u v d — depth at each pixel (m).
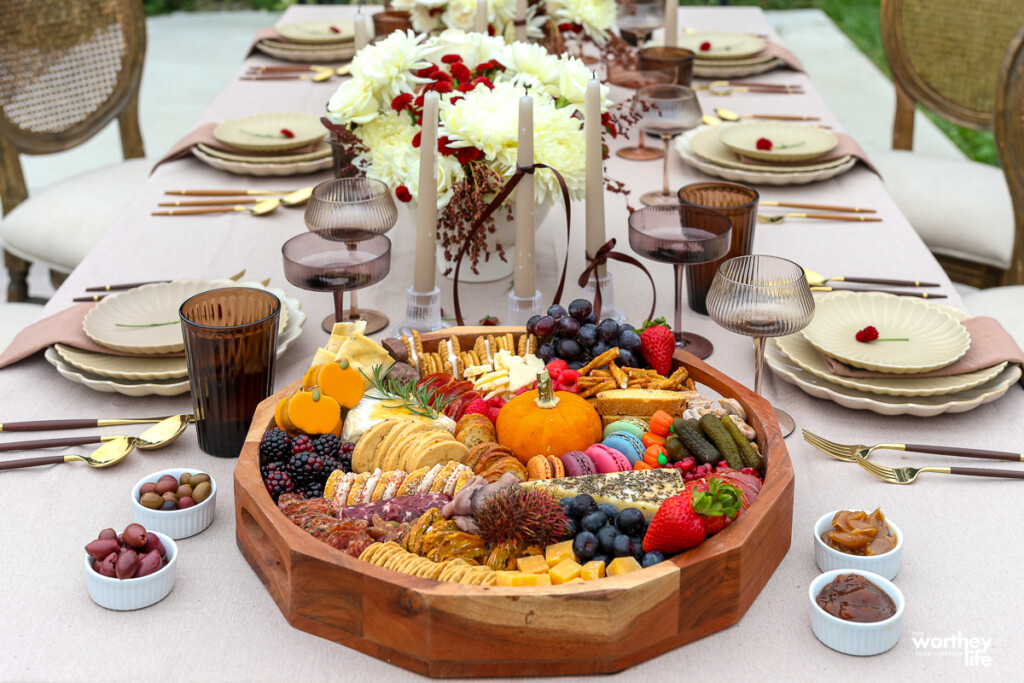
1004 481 1.26
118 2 2.94
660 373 1.36
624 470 1.19
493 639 0.94
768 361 1.45
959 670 0.97
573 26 2.40
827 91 5.56
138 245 1.91
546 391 1.24
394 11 2.56
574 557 1.04
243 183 2.21
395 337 1.42
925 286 1.71
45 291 3.52
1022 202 2.40
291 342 1.56
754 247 1.89
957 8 2.90
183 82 5.69
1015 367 1.42
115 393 1.45
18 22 2.78
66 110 2.91
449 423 1.26
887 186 2.76
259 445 1.17
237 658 0.99
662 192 2.12
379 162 1.65
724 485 1.01
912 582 1.09
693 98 2.00
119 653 1.00
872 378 1.39
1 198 2.87
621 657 0.97
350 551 1.02
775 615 1.05
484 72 1.68
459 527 1.07
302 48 3.00
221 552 1.14
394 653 0.98
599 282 1.56
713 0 6.88
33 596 1.07
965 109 2.97
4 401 1.42
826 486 1.25
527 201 1.46
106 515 1.20
